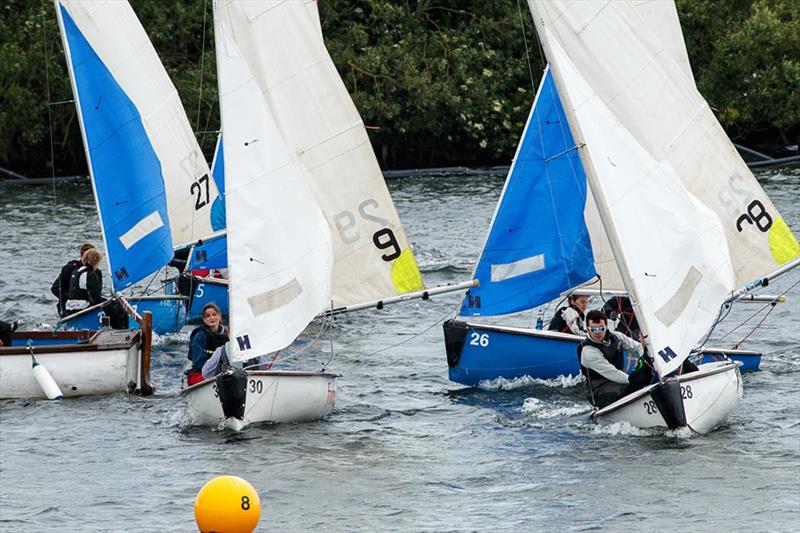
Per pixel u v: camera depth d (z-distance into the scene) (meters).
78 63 88.44
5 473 60.19
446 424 69.19
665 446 63.97
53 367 73.88
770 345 88.69
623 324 80.56
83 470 60.56
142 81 99.00
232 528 34.44
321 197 75.56
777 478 58.47
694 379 65.81
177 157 102.75
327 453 63.34
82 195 192.25
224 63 68.44
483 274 80.94
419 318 101.44
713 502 55.41
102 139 88.38
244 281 67.75
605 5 70.44
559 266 81.62
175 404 72.81
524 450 63.84
